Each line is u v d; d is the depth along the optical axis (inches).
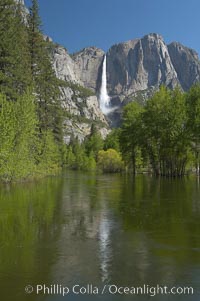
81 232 561.0
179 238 523.8
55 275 366.3
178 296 319.3
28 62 2194.9
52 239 513.3
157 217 699.4
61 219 673.0
